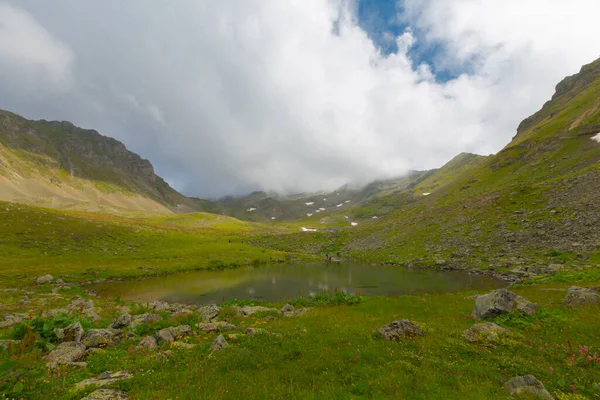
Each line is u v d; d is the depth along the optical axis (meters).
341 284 59.16
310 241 146.75
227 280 66.75
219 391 11.39
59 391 11.34
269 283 62.75
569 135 143.00
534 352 15.32
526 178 125.88
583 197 72.31
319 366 14.10
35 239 91.94
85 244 97.88
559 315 20.34
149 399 10.78
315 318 26.36
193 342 19.19
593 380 11.95
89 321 24.59
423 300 33.94
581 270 41.75
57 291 49.00
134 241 114.69
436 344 16.84
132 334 22.36
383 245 103.19
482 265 61.47
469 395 11.08
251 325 24.14
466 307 28.14
